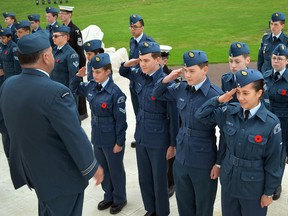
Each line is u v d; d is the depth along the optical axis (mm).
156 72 3816
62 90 2566
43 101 2523
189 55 3264
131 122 7008
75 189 2818
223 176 3186
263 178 3035
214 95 3311
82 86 4391
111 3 29812
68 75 5938
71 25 7129
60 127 2543
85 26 20734
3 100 2682
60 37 5805
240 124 3049
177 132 3801
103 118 4082
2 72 7512
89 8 28250
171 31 17688
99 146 4129
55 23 7652
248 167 3021
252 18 19750
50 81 2611
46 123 2559
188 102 3395
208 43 14789
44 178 2713
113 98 4012
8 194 4723
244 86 2891
